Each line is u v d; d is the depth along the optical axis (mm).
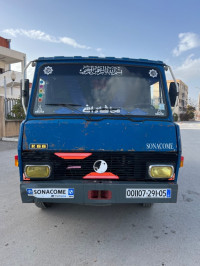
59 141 2539
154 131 2570
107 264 2293
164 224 3139
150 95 2977
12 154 7781
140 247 2586
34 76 2947
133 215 3404
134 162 2582
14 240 2707
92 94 2922
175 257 2412
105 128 2537
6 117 11211
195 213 3496
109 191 2471
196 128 24547
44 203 3422
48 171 2547
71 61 2990
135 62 3025
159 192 2494
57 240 2717
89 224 3117
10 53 20031
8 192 4293
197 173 5883
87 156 2541
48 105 2857
